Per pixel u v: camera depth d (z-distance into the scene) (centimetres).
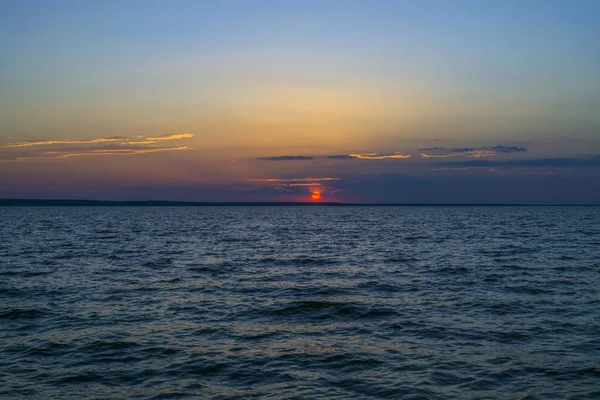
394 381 1399
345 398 1283
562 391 1322
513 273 3328
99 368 1511
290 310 2252
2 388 1350
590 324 1986
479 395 1298
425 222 12656
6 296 2567
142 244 5856
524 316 2125
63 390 1340
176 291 2728
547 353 1633
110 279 3144
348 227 10238
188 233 8175
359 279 3139
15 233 7800
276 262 4056
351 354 1634
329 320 2086
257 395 1306
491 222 12344
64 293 2658
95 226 10450
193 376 1445
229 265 3859
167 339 1806
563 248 5103
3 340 1789
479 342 1761
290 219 15912
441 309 2266
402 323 2023
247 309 2284
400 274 3341
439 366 1517
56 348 1697
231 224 12012
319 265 3859
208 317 2136
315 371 1482
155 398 1289
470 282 2981
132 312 2223
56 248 5238
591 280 3025
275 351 1670
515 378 1415
